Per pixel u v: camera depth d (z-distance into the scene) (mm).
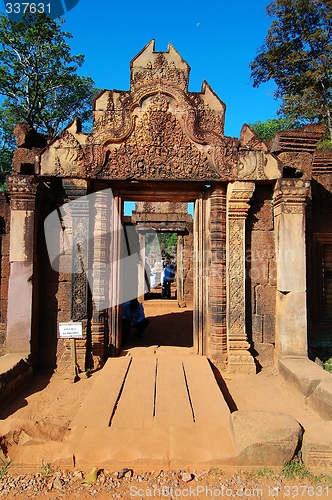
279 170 5969
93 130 5859
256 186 6312
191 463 3254
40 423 3602
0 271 6434
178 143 5930
